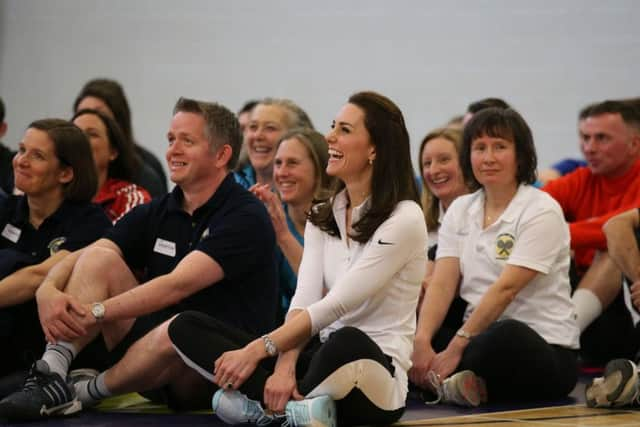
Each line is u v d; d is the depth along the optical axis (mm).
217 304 8469
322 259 7875
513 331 8758
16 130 20219
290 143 10719
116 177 11859
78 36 19906
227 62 19078
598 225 11484
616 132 11984
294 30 18609
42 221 9570
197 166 8555
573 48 16734
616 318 11594
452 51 17531
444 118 17609
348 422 7352
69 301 8102
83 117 11547
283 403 7160
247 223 8430
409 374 9266
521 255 9195
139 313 8125
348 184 7633
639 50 16375
